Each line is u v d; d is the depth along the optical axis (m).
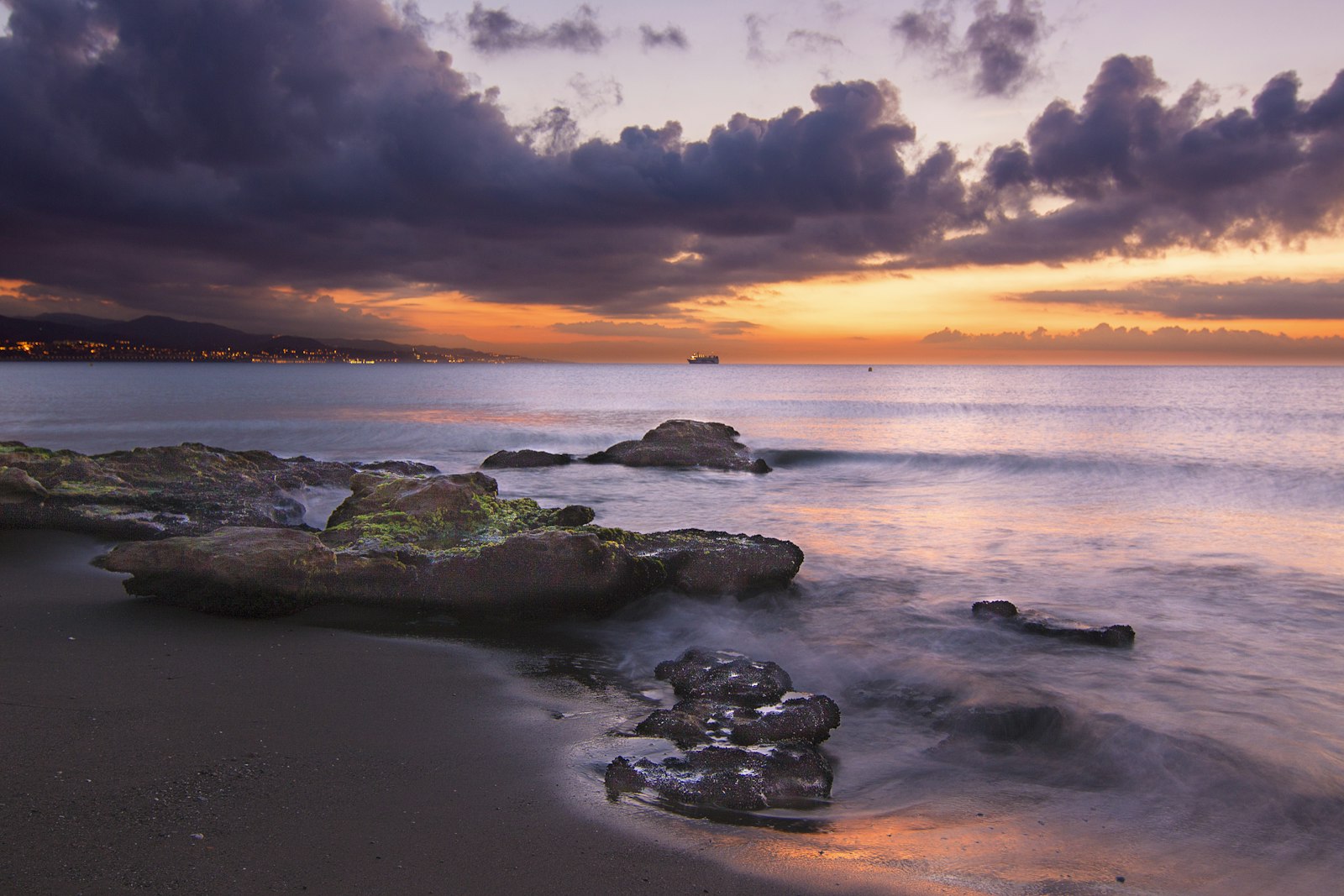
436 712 6.99
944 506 20.23
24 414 47.78
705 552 11.58
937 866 4.70
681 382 132.38
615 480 24.69
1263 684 8.06
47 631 8.65
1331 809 5.60
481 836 4.80
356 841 4.66
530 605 10.23
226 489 17.64
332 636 9.21
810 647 9.35
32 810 4.77
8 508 14.10
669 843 4.82
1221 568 13.36
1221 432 38.59
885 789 5.96
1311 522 17.86
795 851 4.79
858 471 27.89
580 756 6.11
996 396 76.00
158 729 6.18
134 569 9.79
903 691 8.01
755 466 27.20
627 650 9.27
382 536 12.61
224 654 8.25
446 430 39.41
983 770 6.33
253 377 154.25
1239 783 5.97
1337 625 10.20
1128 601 11.33
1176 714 7.24
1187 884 4.63
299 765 5.70
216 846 4.51
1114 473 26.14
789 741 6.46
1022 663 8.73
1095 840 5.15
